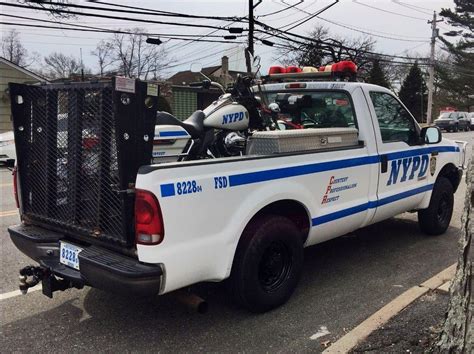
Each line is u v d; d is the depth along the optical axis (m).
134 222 3.20
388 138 5.23
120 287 3.09
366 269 5.11
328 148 4.43
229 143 4.73
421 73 51.16
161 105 20.98
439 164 6.08
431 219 6.15
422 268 5.15
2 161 13.23
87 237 3.53
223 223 3.46
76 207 3.57
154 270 3.07
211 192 3.35
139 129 3.18
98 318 3.96
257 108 5.13
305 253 5.68
